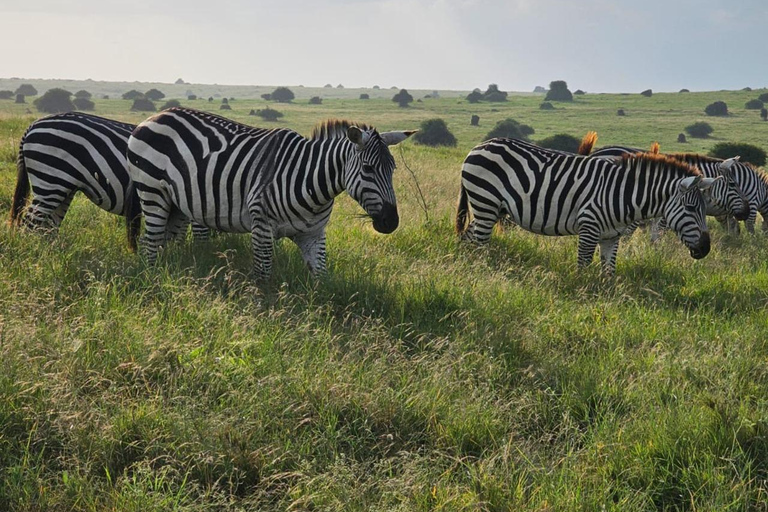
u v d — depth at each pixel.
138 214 9.06
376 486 5.00
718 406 5.97
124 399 5.46
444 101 192.50
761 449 5.64
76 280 7.69
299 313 7.66
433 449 5.55
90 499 4.49
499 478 5.04
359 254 9.82
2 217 10.55
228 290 8.20
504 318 7.99
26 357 5.61
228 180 8.22
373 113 138.00
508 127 97.81
